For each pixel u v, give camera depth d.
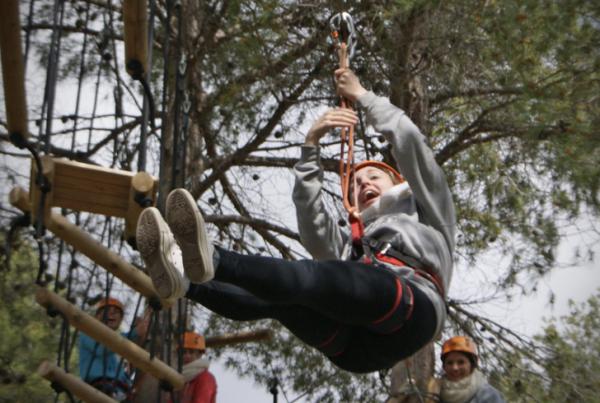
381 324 3.77
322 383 8.45
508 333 8.34
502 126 7.87
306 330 3.95
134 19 3.71
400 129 4.18
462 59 7.43
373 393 8.51
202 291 3.79
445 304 4.05
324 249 4.41
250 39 7.48
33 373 6.68
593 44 7.07
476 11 7.23
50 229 3.85
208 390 5.68
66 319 3.97
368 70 7.81
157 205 4.19
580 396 7.97
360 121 6.83
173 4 4.50
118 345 4.06
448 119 8.25
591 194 7.30
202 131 8.20
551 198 7.83
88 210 3.88
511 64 7.24
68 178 3.77
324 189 8.45
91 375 5.46
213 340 6.70
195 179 8.09
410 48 7.61
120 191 3.81
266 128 7.99
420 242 4.05
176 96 4.40
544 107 6.98
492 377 8.05
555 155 7.26
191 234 3.37
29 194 3.82
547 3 6.96
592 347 8.30
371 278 3.72
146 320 5.75
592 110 7.19
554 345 8.30
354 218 4.16
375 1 7.57
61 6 4.12
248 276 3.50
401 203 4.32
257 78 7.73
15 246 6.79
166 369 4.18
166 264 3.48
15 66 3.49
